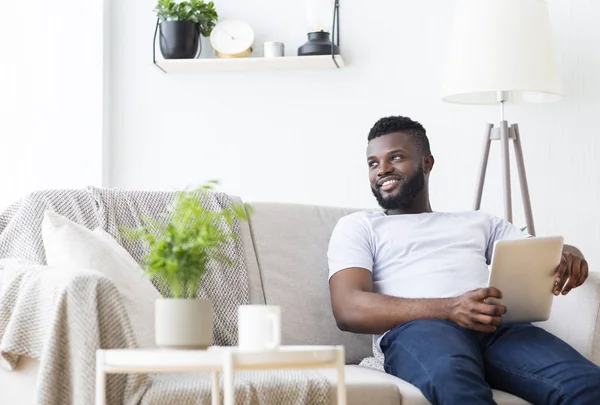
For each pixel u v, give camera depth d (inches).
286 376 74.6
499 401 82.0
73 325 67.6
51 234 80.2
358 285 93.4
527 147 150.8
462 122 151.9
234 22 153.8
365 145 153.3
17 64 155.5
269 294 97.6
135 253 91.2
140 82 157.5
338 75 154.4
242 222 100.3
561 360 82.7
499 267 86.5
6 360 72.3
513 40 130.0
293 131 154.9
